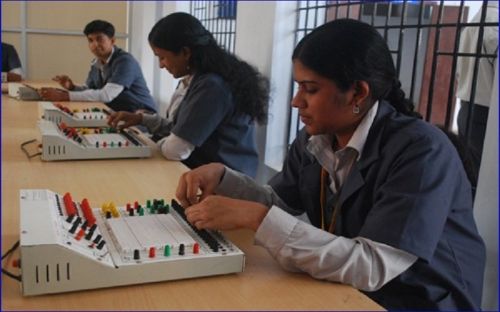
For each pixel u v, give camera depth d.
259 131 2.88
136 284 0.81
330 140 1.10
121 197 1.30
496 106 1.47
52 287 0.76
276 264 0.94
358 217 1.00
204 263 0.85
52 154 1.64
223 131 1.95
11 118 2.42
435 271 0.94
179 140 1.79
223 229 0.91
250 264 0.93
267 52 2.80
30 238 0.77
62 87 3.73
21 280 0.77
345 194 1.02
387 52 0.95
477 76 1.72
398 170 0.92
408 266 0.86
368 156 0.99
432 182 0.88
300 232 0.88
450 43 1.90
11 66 4.53
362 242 0.87
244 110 1.96
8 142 1.88
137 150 1.77
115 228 0.92
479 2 1.80
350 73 0.90
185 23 1.88
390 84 0.98
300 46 0.94
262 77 2.10
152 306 0.75
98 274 0.78
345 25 0.92
